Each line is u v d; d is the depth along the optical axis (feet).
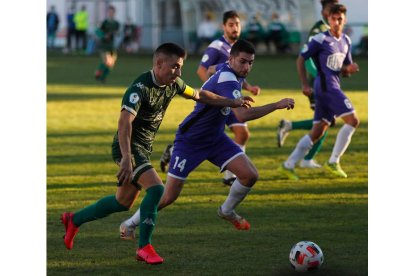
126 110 50.24
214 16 304.91
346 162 95.45
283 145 107.24
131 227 57.36
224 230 61.52
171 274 49.57
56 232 60.95
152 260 51.52
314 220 65.16
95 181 82.38
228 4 299.99
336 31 83.92
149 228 51.90
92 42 310.86
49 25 332.60
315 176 86.33
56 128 121.80
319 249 50.85
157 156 99.45
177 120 131.95
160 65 51.21
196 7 306.35
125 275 49.32
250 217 66.33
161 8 326.65
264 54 294.87
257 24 295.28
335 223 64.08
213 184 81.10
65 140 110.22
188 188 78.84
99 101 158.20
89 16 327.88
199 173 87.51
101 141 109.70
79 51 318.86
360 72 230.27
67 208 69.77
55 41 355.97
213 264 51.88
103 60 197.98
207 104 55.52
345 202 72.54
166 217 66.08
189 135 58.39
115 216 67.21
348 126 84.84
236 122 79.36
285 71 229.66
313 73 97.09
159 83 51.80
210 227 62.54
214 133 58.59
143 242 52.13
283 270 50.72
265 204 71.72
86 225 63.67
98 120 130.82
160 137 114.21
